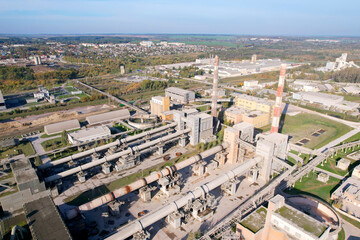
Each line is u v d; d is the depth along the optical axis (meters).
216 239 74.75
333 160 124.44
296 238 63.41
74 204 90.69
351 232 78.56
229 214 86.94
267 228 70.25
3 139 142.38
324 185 103.94
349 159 124.81
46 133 151.00
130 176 108.88
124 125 164.62
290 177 105.44
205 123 144.38
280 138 114.44
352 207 89.69
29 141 141.00
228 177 96.00
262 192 88.56
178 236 77.12
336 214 82.69
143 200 93.50
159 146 126.31
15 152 127.31
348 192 92.62
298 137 152.75
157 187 101.69
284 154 119.25
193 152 131.75
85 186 101.75
